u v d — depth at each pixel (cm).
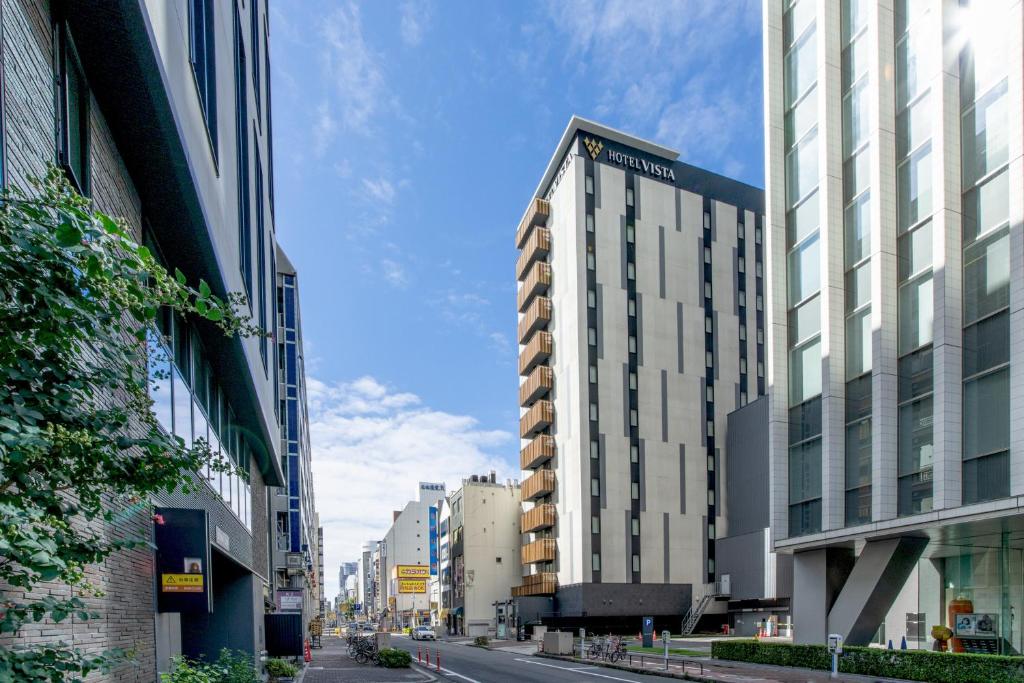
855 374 2389
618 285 5738
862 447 2305
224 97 1238
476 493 7238
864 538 2211
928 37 2162
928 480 2031
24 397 321
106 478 393
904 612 2628
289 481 4506
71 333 345
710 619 5234
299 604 2903
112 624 712
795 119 2822
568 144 6144
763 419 5288
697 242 6172
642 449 5512
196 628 1844
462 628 7038
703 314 6047
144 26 635
